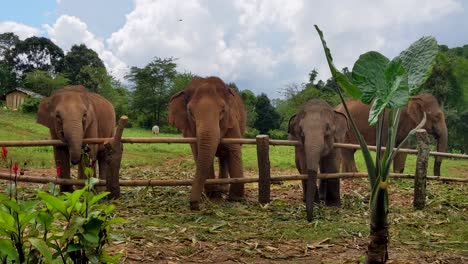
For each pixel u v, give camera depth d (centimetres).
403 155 1284
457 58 3338
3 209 300
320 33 350
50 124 898
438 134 1352
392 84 355
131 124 4806
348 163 1259
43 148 1784
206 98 827
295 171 1480
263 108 4556
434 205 862
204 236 611
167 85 4847
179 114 888
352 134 1260
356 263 521
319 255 563
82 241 305
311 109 820
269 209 786
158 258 525
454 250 600
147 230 623
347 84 354
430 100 1351
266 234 632
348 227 679
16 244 298
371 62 363
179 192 895
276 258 546
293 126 868
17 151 1623
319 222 702
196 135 805
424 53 376
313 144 762
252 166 1539
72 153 822
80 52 6844
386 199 372
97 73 5631
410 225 718
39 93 5897
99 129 1012
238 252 560
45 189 895
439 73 3225
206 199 799
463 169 1834
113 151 794
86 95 921
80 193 303
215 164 1619
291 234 636
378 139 380
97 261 304
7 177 808
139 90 4828
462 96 3225
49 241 307
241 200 865
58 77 5919
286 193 1005
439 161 1350
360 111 1299
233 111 868
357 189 1065
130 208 765
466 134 3103
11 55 7350
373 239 378
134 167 1475
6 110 4481
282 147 2530
